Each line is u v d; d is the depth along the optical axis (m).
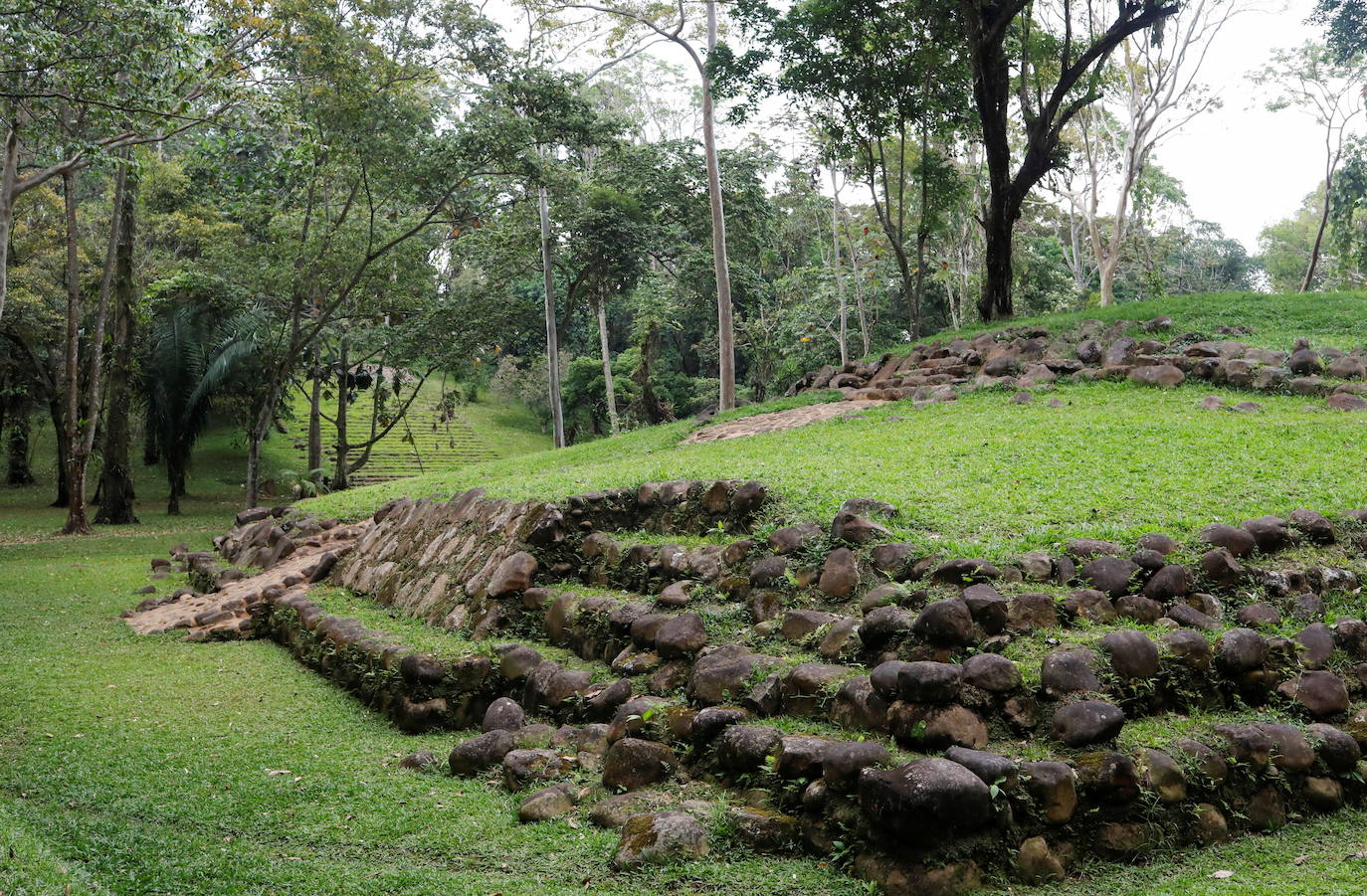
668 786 5.50
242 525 17.25
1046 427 11.12
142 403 29.11
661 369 45.66
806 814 4.82
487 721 6.85
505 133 22.08
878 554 6.72
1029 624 5.80
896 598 6.18
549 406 44.53
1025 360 16.08
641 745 5.65
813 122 24.16
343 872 4.73
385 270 24.72
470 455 39.72
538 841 5.07
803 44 20.03
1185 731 5.10
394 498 15.31
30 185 13.26
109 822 5.49
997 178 19.81
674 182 30.27
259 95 13.55
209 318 28.56
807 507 7.74
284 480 32.84
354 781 6.13
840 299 32.00
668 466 10.91
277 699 8.39
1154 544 6.49
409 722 7.30
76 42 11.37
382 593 10.91
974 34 18.34
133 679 9.20
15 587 15.20
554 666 7.10
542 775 5.87
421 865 4.88
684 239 31.70
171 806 5.71
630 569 8.05
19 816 5.57
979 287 33.41
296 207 26.70
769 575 6.93
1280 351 13.62
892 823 4.37
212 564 15.45
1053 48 20.92
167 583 15.31
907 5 19.98
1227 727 5.10
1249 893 4.13
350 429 41.66
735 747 5.32
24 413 33.88
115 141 12.84
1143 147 28.94
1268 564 6.54
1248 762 4.95
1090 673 5.23
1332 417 10.87
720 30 23.69
